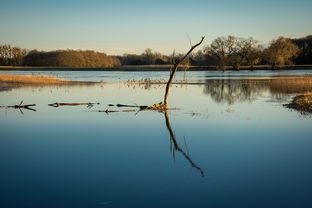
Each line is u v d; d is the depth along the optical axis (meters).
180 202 9.34
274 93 38.72
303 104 26.56
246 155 13.81
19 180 11.12
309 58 127.88
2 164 12.89
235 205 9.16
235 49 113.81
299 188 10.31
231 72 103.62
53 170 12.12
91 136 17.53
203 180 11.02
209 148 15.02
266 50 107.31
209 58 121.25
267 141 16.11
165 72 113.19
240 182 10.83
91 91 42.81
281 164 12.67
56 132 18.55
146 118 22.66
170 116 23.34
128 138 17.02
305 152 14.19
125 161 13.15
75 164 12.84
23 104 29.81
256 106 27.94
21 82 54.09
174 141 16.30
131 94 39.31
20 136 17.59
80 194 9.94
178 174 11.58
